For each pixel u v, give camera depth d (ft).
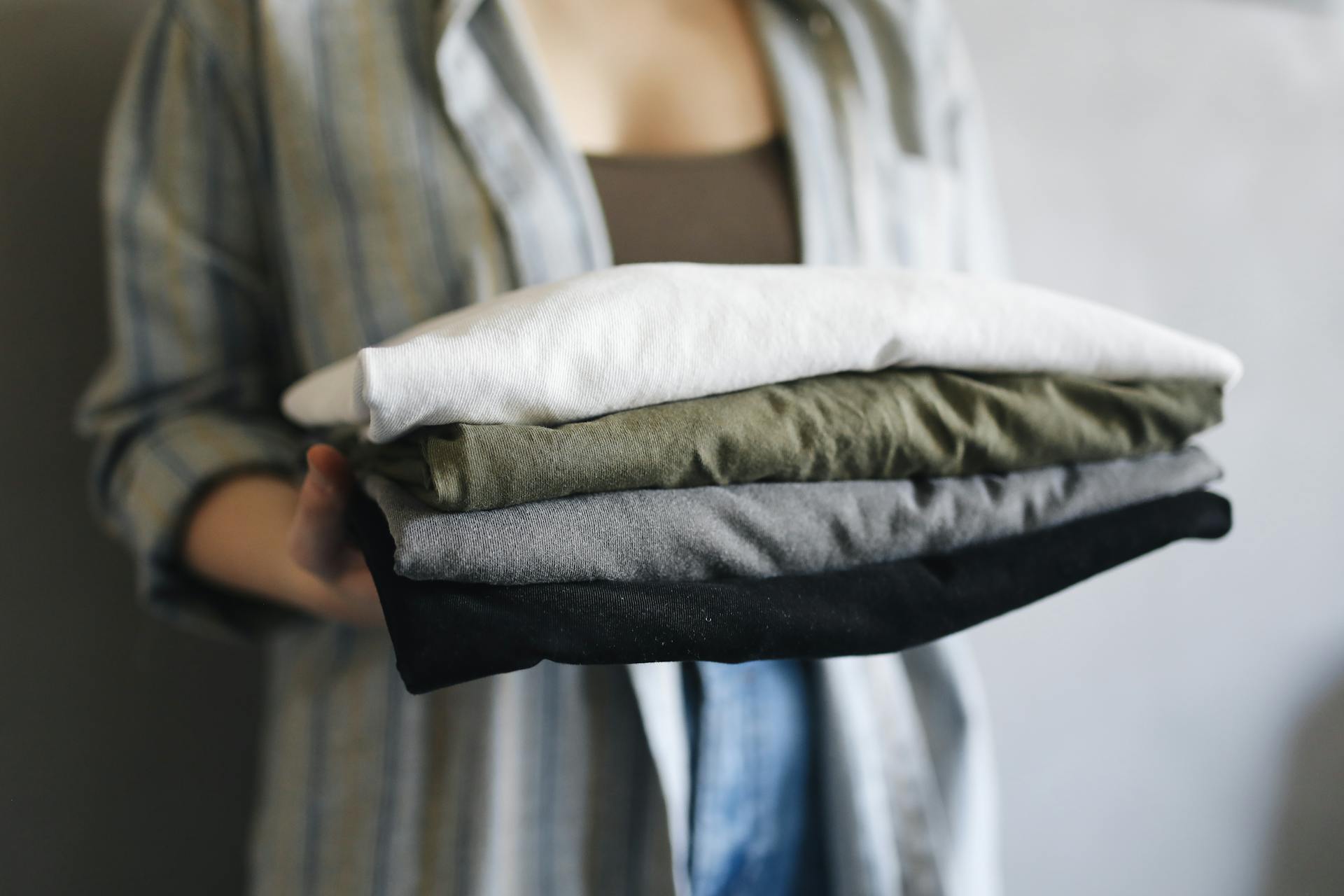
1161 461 1.67
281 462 2.22
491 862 1.92
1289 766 3.83
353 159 2.16
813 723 2.14
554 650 1.09
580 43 2.43
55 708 2.66
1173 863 3.80
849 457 1.34
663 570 1.21
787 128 2.48
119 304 2.25
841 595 1.29
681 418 1.22
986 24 3.36
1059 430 1.48
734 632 1.17
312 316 2.22
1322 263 3.80
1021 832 3.60
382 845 2.02
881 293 1.40
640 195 2.29
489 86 2.20
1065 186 3.52
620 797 2.06
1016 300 1.49
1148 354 1.57
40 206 2.60
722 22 2.65
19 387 2.59
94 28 2.68
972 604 1.38
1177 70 3.59
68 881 2.69
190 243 2.28
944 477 1.46
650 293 1.25
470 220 2.12
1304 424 3.80
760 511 1.27
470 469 1.06
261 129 2.27
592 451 1.13
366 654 2.13
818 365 1.32
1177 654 3.71
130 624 2.78
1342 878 3.84
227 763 2.96
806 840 2.18
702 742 1.95
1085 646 3.60
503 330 1.12
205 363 2.32
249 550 1.97
